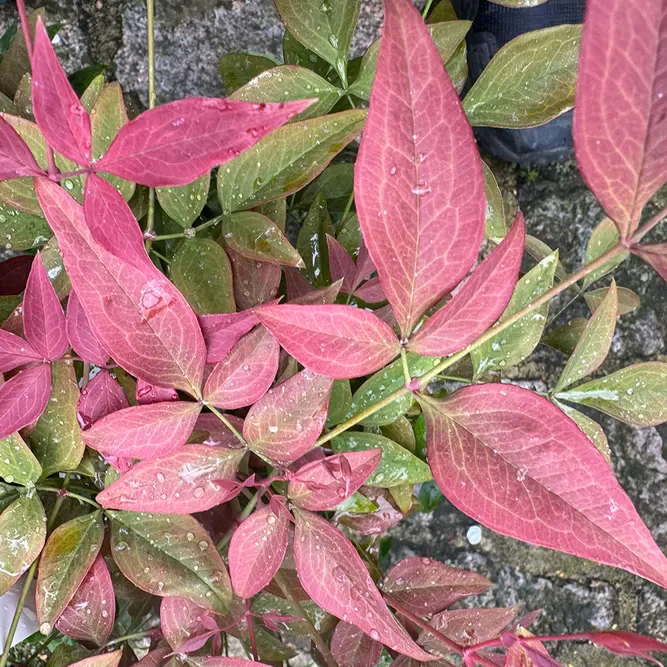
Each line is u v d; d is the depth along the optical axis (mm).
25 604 252
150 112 113
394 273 135
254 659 207
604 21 96
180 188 230
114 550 205
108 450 170
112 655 172
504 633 142
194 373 170
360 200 124
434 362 233
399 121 118
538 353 426
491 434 146
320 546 176
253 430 177
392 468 240
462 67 276
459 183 124
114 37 384
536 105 233
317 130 215
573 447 137
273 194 227
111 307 155
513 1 240
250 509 217
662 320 432
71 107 116
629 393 248
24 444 198
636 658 441
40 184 136
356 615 169
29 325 189
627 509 130
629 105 102
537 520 137
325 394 172
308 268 284
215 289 227
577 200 429
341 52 249
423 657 161
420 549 425
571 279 134
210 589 202
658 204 413
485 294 140
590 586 439
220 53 391
